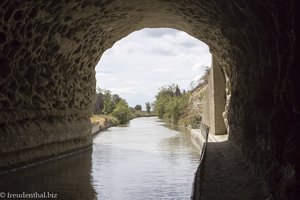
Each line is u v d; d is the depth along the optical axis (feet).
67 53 68.59
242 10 37.96
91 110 87.86
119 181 47.24
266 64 33.19
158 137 113.70
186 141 100.83
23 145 54.44
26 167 55.72
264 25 32.83
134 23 77.87
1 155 49.32
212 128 85.87
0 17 44.83
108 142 98.58
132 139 107.24
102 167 57.77
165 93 296.10
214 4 48.42
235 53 55.52
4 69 50.21
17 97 54.13
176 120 194.39
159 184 45.42
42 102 62.08
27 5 48.03
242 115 50.03
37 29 54.65
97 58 84.84
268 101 33.06
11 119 52.06
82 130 79.77
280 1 26.58
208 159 52.44
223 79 82.58
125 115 213.87
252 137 41.86
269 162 31.40
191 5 57.82
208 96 94.99
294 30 23.67
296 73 23.80
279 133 27.68
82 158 67.92
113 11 65.10
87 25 67.00
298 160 23.16
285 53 26.71
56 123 67.87
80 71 78.89
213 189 35.99
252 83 41.42
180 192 41.29
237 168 45.50
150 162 62.95
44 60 61.67
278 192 26.17
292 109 25.58
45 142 62.08
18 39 50.85
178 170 55.26
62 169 55.67
